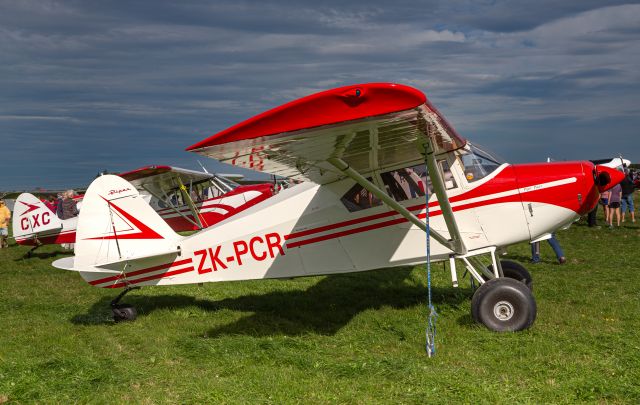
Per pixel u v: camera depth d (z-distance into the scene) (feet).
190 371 15.56
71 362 15.92
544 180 20.06
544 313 20.42
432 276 29.89
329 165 18.49
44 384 14.25
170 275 22.81
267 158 15.57
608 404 12.19
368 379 14.14
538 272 30.68
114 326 21.50
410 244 20.59
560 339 17.22
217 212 48.16
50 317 23.07
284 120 12.80
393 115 12.80
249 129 12.95
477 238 20.26
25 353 17.63
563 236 46.50
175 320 22.08
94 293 28.43
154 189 47.91
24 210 47.73
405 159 19.66
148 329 20.81
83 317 22.99
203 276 22.61
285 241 21.72
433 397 12.73
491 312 18.52
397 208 18.43
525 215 20.04
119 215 22.72
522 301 18.16
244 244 22.16
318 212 21.34
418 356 16.28
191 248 22.65
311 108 12.65
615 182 19.97
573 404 12.24
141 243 22.76
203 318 22.40
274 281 30.12
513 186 20.12
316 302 24.70
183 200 49.42
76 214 51.93
